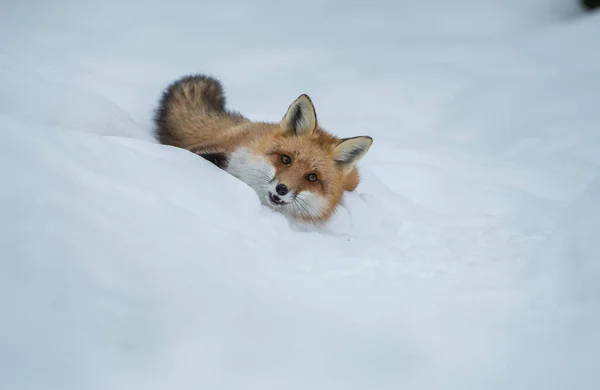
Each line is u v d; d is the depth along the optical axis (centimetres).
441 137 2084
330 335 705
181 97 1427
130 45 2559
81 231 680
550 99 2302
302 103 1191
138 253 696
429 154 1773
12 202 672
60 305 602
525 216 1366
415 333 744
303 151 1191
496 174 1723
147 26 2781
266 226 988
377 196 1382
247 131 1276
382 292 866
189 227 795
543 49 2825
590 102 2272
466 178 1664
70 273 630
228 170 1220
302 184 1155
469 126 2216
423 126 2228
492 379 682
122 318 618
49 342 569
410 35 3008
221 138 1295
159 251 714
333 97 2344
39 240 641
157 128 1440
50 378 545
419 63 2584
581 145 2011
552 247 940
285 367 645
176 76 2319
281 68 2564
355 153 1213
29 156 761
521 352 722
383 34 2994
